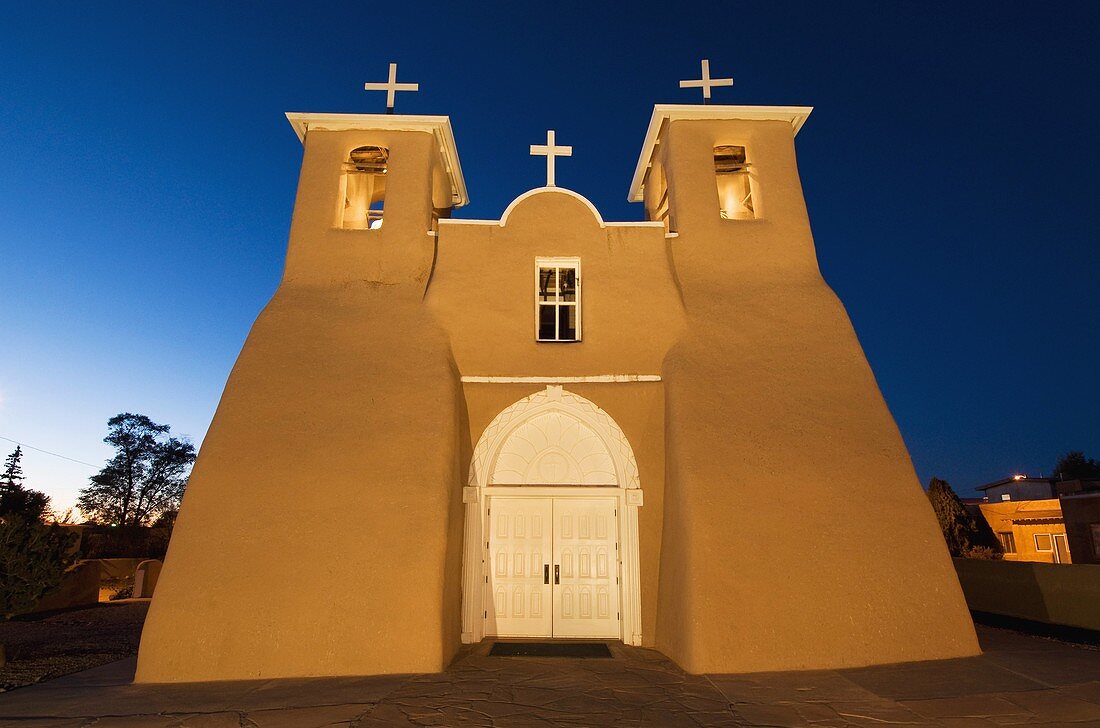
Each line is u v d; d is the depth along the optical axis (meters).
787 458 10.33
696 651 8.87
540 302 12.63
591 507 11.65
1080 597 11.84
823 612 9.23
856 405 10.91
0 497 25.34
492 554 11.48
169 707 7.36
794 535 9.71
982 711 6.89
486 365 11.91
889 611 9.32
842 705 7.18
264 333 11.45
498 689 7.98
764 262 12.55
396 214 12.80
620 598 11.18
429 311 12.04
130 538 38.28
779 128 13.55
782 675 8.59
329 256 12.43
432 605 9.30
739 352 11.45
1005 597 13.72
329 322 11.68
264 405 10.67
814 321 11.80
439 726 6.54
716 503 9.86
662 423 11.52
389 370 11.19
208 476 9.99
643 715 6.88
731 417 10.69
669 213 13.58
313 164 13.08
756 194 13.28
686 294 12.15
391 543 9.66
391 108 13.29
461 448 11.60
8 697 7.95
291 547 9.55
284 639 9.00
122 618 16.17
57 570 11.01
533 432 11.94
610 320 12.21
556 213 12.97
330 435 10.45
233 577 9.29
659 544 11.12
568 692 7.82
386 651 9.02
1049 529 27.48
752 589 9.29
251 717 6.93
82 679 9.05
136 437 49.78
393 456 10.32
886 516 9.96
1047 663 8.83
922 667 8.77
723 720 6.70
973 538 27.81
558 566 11.45
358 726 6.56
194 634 8.95
